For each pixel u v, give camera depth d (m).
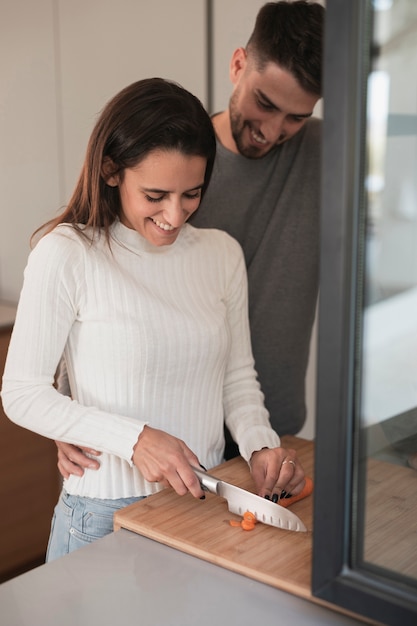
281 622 0.82
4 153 2.67
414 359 0.76
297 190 1.55
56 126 2.46
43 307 1.13
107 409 1.18
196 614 0.83
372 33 0.67
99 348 1.16
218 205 1.54
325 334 0.73
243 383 1.35
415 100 0.70
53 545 1.27
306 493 1.13
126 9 2.16
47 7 2.39
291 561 0.91
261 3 1.85
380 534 0.77
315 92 1.33
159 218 1.13
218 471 1.22
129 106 1.09
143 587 0.88
